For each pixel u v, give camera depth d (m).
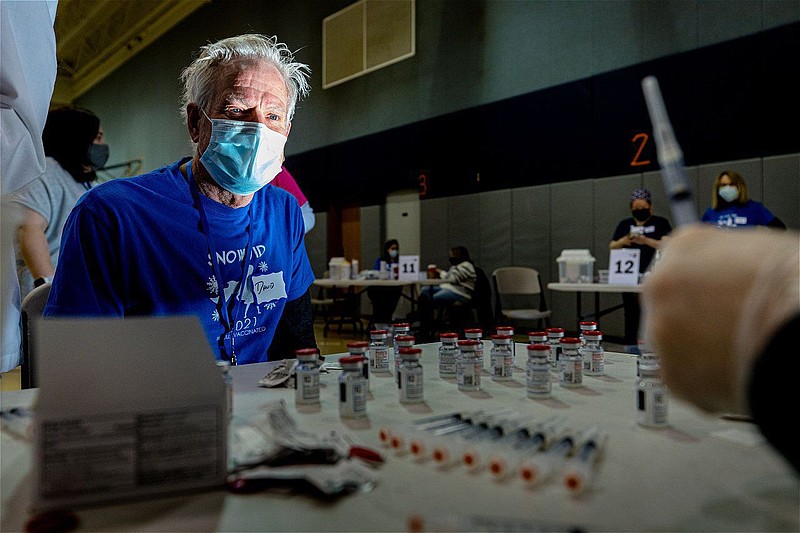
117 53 12.16
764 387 0.31
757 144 4.37
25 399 0.71
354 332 6.51
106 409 0.41
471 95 6.39
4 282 0.56
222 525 0.37
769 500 0.39
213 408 0.44
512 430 0.55
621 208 5.16
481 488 0.43
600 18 5.29
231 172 1.07
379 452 0.51
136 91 11.77
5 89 1.04
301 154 8.61
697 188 4.71
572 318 5.61
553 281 5.75
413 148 7.01
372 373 0.96
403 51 7.02
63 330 0.40
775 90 4.27
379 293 5.79
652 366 0.59
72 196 1.89
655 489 0.42
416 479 0.45
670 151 0.42
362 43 7.52
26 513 0.40
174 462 0.43
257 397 0.74
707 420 0.60
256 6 8.89
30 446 0.54
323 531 0.36
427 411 0.67
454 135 6.57
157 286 1.06
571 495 0.41
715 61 4.57
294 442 0.49
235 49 1.09
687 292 0.36
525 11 5.88
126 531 0.37
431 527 0.34
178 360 0.43
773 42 4.26
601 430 0.57
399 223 7.56
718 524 0.36
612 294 5.36
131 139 12.09
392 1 7.11
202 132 1.08
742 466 0.46
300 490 0.43
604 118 5.27
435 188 6.82
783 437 0.31
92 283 1.00
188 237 1.07
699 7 4.66
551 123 5.68
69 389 0.40
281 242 1.22
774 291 0.32
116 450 0.41
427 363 1.04
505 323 5.46
